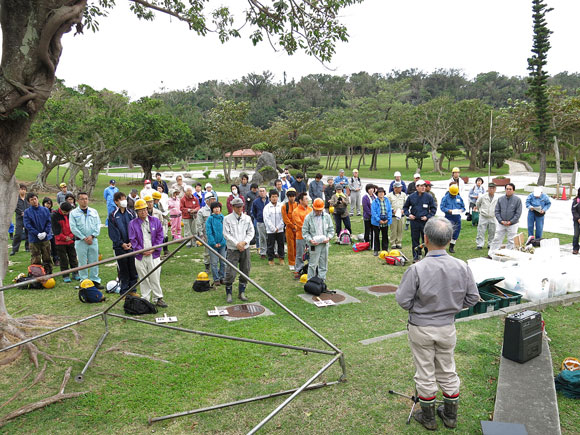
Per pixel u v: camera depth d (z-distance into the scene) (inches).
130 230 268.7
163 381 180.1
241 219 292.2
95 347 209.3
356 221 650.8
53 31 194.4
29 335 207.5
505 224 385.7
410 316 139.9
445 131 1963.6
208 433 144.3
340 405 157.2
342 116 2571.4
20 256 451.8
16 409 158.2
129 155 1572.3
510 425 133.3
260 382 178.2
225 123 1637.6
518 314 187.6
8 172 210.1
